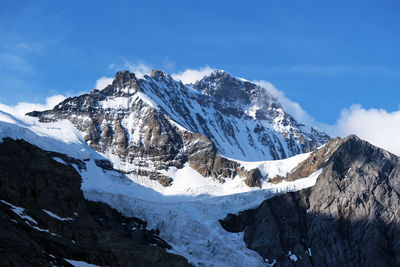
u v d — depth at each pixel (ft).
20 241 581.94
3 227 600.80
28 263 564.30
